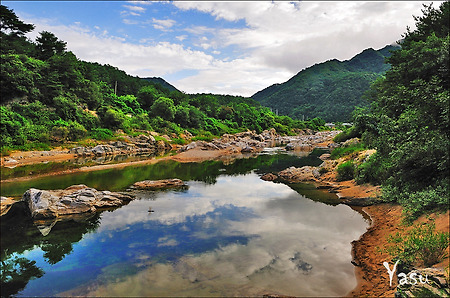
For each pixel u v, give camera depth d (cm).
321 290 696
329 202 1594
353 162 2172
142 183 2061
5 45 4647
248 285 718
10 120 3650
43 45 5747
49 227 1199
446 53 1535
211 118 9588
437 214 916
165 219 1297
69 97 5291
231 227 1176
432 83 1230
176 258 884
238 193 1838
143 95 8412
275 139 9431
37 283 744
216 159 3978
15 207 1470
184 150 5044
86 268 826
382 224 1159
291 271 792
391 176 1409
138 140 5169
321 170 2394
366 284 718
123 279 756
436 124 1085
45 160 3278
